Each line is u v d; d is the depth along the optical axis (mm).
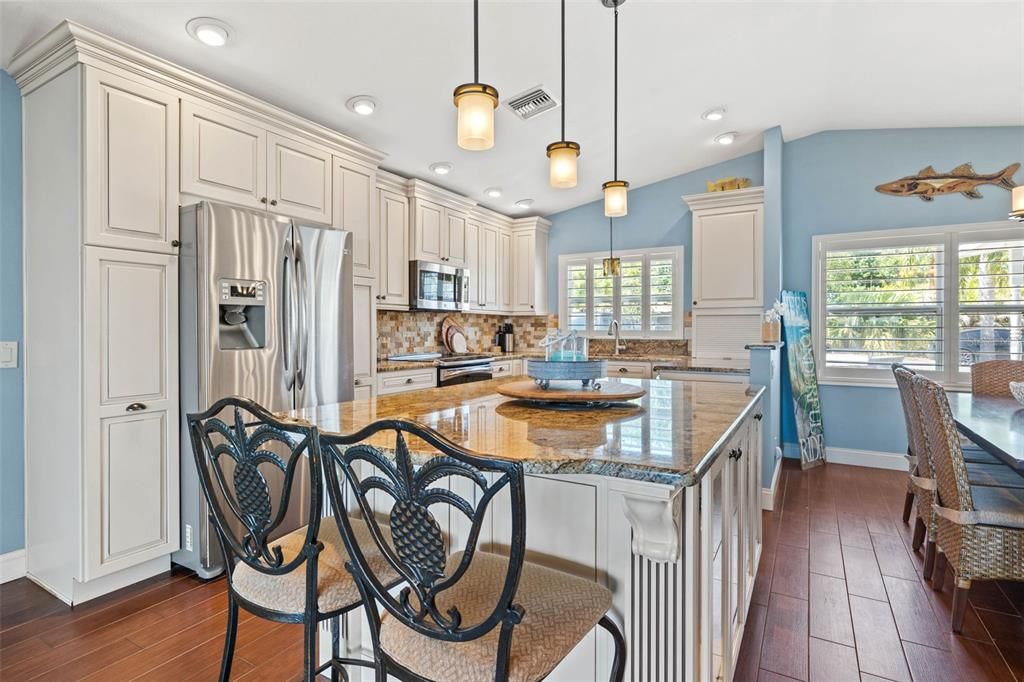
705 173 4832
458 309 4574
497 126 3506
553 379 1764
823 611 2092
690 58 2949
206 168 2457
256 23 2201
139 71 2211
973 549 1903
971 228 3920
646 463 978
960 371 3967
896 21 2666
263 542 1171
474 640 957
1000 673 1707
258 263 2494
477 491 1438
